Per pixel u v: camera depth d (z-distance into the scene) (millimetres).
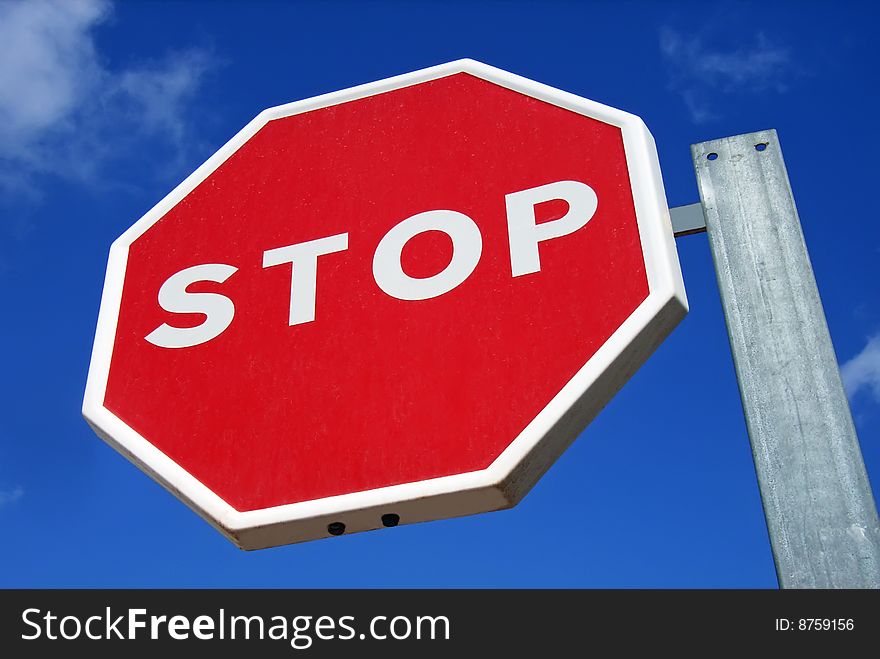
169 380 2727
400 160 2984
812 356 2164
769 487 2039
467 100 3029
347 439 2438
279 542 2408
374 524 2334
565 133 2791
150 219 3146
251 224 3021
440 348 2510
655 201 2500
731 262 2359
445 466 2314
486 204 2756
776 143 2512
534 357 2395
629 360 2332
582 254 2514
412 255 2740
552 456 2322
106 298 2984
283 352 2668
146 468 2562
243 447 2521
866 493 1977
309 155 3125
